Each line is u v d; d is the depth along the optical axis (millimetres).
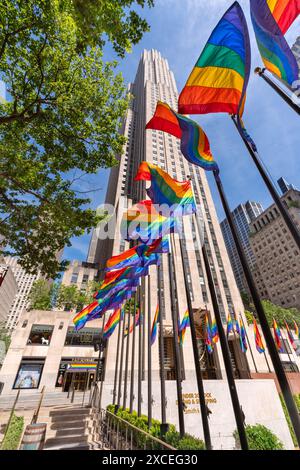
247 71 6215
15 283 98312
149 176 10312
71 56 10859
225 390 19547
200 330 39281
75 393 25719
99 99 12430
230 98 6660
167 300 38125
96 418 12688
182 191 9984
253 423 19266
